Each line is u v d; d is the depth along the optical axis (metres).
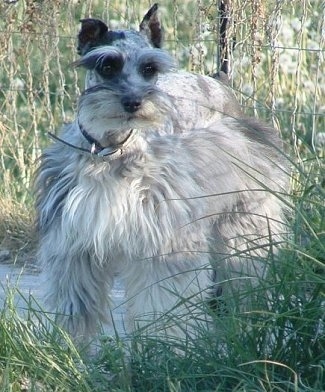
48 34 18.81
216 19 17.89
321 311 10.96
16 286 13.15
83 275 12.47
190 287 12.42
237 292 11.64
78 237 12.20
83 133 12.20
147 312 12.35
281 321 11.04
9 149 19.81
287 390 10.55
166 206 12.27
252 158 14.32
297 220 11.75
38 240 13.17
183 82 15.16
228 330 11.01
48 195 12.50
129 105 11.91
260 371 10.69
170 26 22.41
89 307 12.57
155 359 11.24
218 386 10.52
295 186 15.68
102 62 12.38
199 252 12.42
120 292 15.01
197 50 19.25
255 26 17.48
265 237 12.52
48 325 12.67
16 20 19.67
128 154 12.22
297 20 20.91
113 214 12.04
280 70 20.89
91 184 12.08
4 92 20.14
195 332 11.95
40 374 11.07
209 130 14.05
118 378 11.06
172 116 13.27
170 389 10.34
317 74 18.34
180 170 12.59
